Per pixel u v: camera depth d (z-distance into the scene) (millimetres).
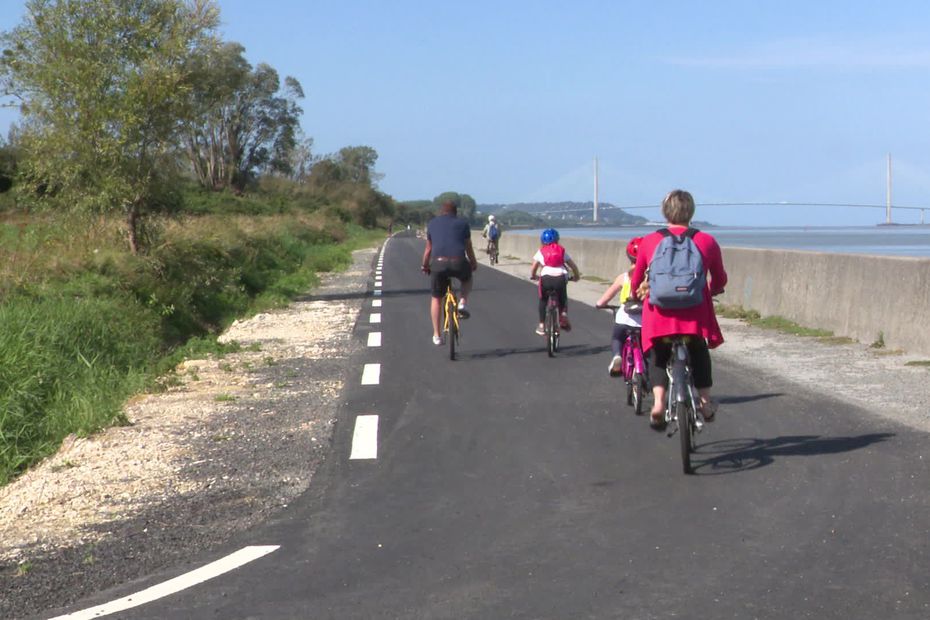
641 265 6328
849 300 12203
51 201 19859
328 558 4859
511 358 11453
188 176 21219
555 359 11305
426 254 11625
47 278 14547
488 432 7590
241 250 24734
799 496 5637
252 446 7387
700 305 6133
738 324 14180
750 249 15289
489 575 4539
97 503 6102
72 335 11898
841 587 4234
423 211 165625
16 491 6562
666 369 6477
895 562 4520
